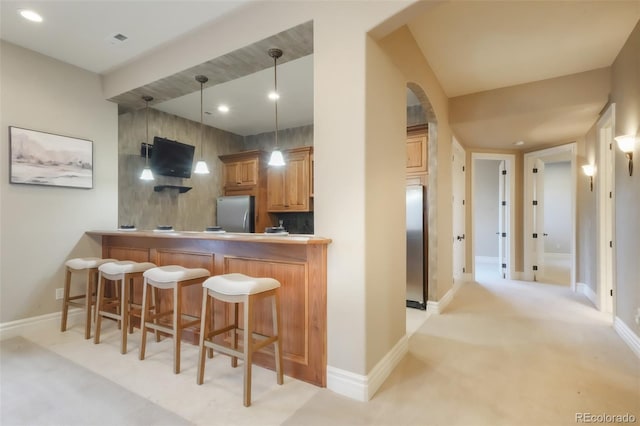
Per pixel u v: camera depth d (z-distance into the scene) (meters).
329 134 2.14
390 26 2.02
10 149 2.96
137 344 2.80
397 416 1.80
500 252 6.11
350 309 2.04
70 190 3.37
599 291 3.84
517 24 2.68
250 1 2.41
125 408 1.86
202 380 2.14
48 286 3.21
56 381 2.15
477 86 3.91
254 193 5.54
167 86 3.27
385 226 2.31
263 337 2.38
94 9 2.47
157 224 4.79
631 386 2.10
